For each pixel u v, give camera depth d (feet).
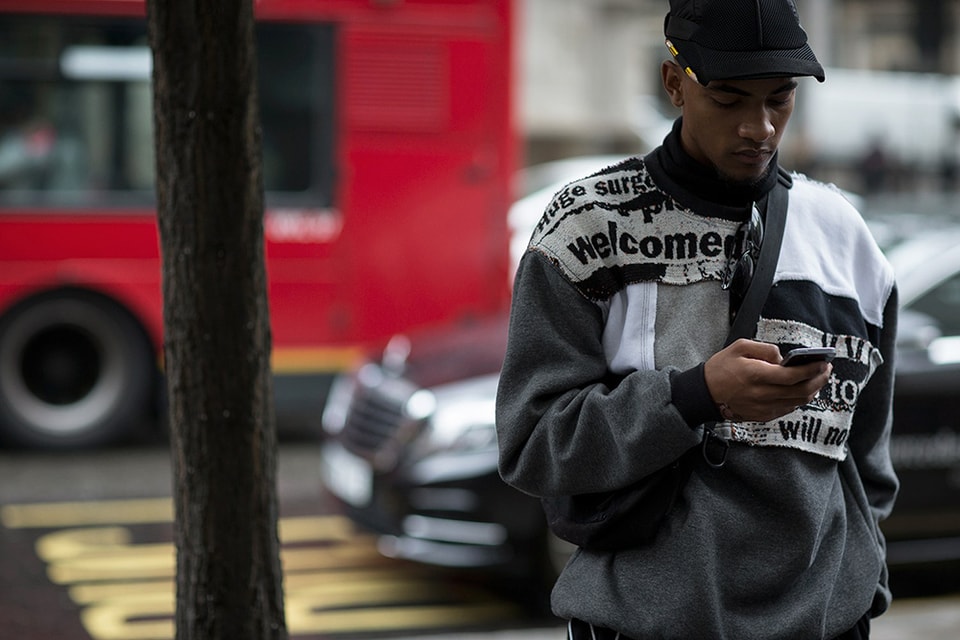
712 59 7.41
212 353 10.33
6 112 31.40
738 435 7.63
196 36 10.16
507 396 7.92
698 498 7.64
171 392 10.53
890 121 76.54
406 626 20.48
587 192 7.93
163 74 10.27
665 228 7.80
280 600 10.75
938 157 76.95
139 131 31.91
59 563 23.77
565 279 7.83
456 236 33.27
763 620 7.63
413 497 20.68
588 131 77.15
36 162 31.53
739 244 7.80
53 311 31.73
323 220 32.60
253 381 10.46
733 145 7.56
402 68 33.04
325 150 32.71
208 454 10.39
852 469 8.26
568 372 7.76
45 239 31.48
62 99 31.63
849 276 8.09
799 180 8.25
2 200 31.35
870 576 8.02
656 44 81.66
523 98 76.02
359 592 22.24
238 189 10.31
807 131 75.10
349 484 22.04
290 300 32.48
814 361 6.97
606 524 7.73
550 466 7.76
